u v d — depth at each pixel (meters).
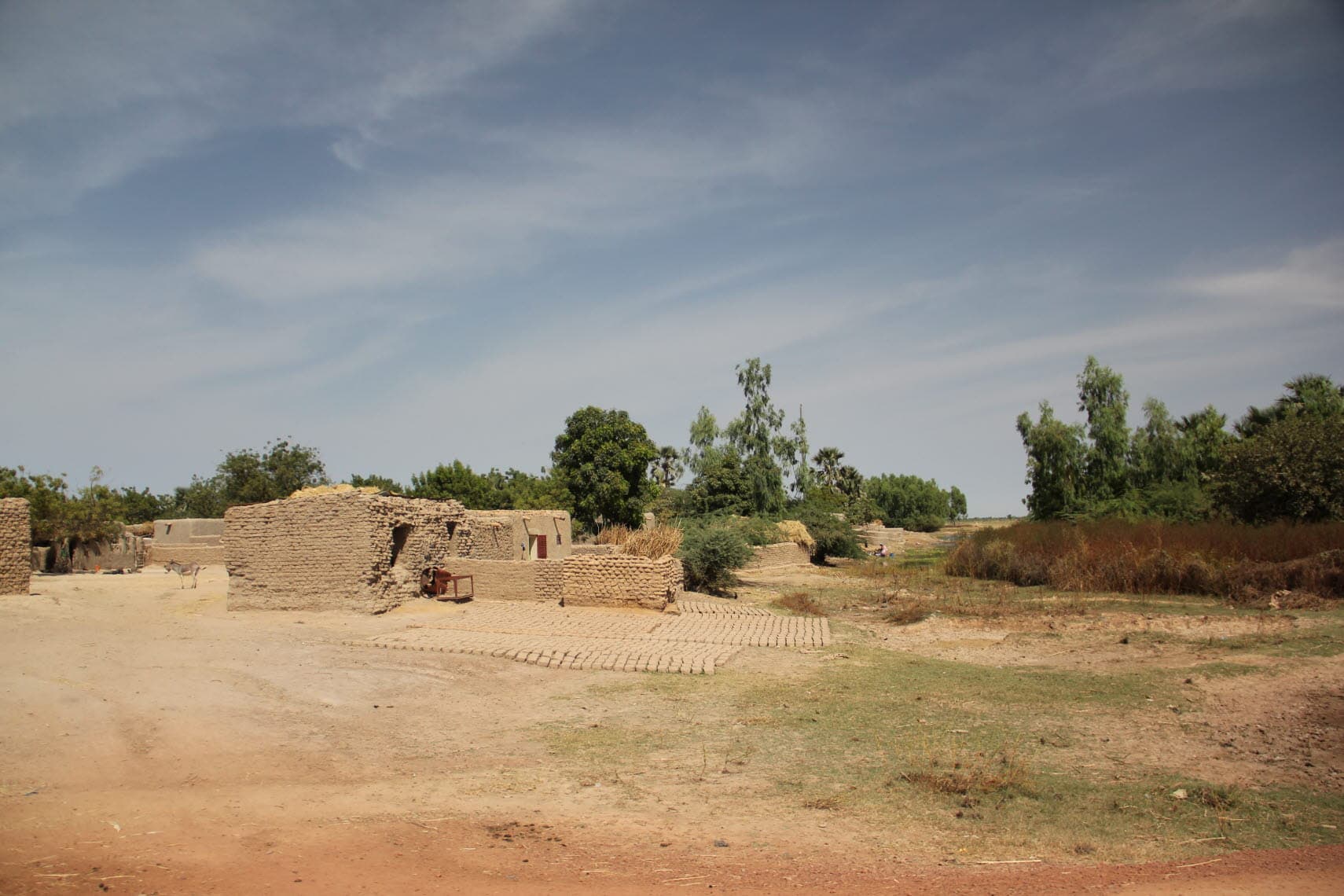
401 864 6.44
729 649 16.33
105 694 10.93
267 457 56.66
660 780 8.84
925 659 15.91
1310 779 8.66
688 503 50.75
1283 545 25.39
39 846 6.49
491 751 9.94
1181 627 18.11
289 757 9.38
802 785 8.66
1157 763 9.28
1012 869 6.52
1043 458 47.25
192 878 6.01
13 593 21.44
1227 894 5.92
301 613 20.17
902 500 105.38
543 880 6.21
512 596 23.14
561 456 45.16
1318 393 42.06
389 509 21.17
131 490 58.25
